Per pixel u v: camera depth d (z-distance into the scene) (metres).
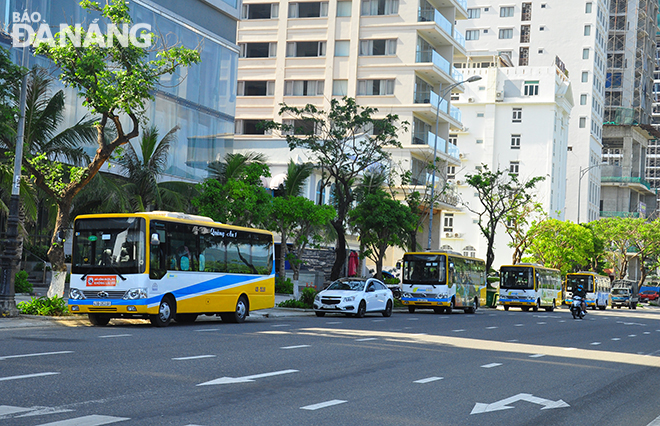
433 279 38.88
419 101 59.94
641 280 87.69
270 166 49.97
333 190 45.62
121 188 27.91
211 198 28.84
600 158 113.50
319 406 8.99
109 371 10.91
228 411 8.37
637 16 124.31
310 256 51.19
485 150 91.75
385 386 11.04
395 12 59.75
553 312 50.69
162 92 34.94
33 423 7.24
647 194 132.50
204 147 38.44
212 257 22.48
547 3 105.06
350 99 34.50
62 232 21.41
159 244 20.20
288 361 13.30
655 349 21.73
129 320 22.44
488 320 32.22
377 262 41.72
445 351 16.83
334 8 60.91
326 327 22.48
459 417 8.92
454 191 64.75
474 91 92.50
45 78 27.92
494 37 107.25
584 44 103.44
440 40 62.22
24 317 19.81
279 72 61.78
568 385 12.58
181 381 10.34
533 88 91.56
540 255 71.31
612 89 124.50
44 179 21.72
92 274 19.81
